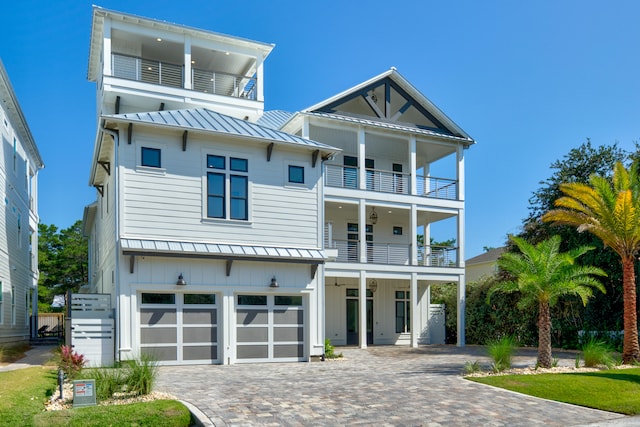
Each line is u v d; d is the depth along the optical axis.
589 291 15.69
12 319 23.92
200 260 17.11
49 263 48.97
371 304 27.83
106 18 21.58
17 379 11.83
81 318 15.75
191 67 25.39
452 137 27.05
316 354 18.61
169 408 9.22
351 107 26.38
